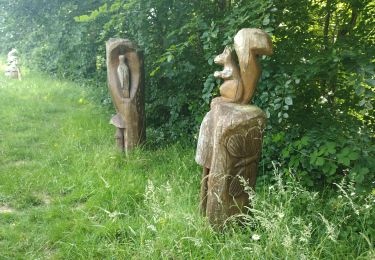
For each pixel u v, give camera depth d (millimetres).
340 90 4109
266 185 3904
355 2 3920
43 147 5285
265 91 4062
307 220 3176
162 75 5457
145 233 3076
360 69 3379
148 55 5484
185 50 4945
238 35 3055
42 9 10344
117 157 4664
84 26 7699
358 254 2824
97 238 3213
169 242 2932
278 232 2711
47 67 10102
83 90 8383
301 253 2568
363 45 3746
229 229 3139
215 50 4324
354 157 3340
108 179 4137
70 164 4629
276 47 4102
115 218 3354
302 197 3410
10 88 8391
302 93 4219
